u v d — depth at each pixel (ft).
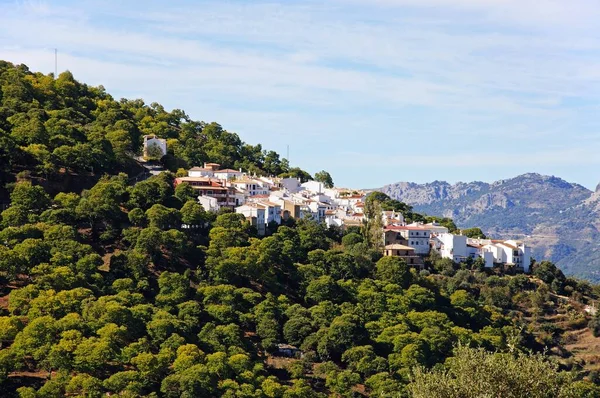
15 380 647.56
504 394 381.81
